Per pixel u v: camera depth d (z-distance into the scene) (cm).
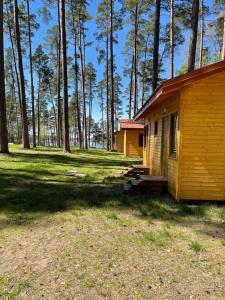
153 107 1020
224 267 365
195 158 679
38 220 530
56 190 794
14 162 1311
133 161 1755
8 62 4003
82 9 2777
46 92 4884
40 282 318
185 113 675
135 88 2875
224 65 633
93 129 7512
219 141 674
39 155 1659
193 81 636
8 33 2755
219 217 571
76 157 1752
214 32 2138
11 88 4438
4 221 520
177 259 384
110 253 395
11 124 5141
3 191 756
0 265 357
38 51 3491
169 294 302
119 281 324
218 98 670
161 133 948
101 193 760
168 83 632
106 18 2947
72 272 341
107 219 548
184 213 596
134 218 559
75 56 2981
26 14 2534
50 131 7181
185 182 682
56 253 391
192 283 325
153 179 786
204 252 408
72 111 5353
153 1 1808
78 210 600
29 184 867
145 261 375
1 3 1428
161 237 459
